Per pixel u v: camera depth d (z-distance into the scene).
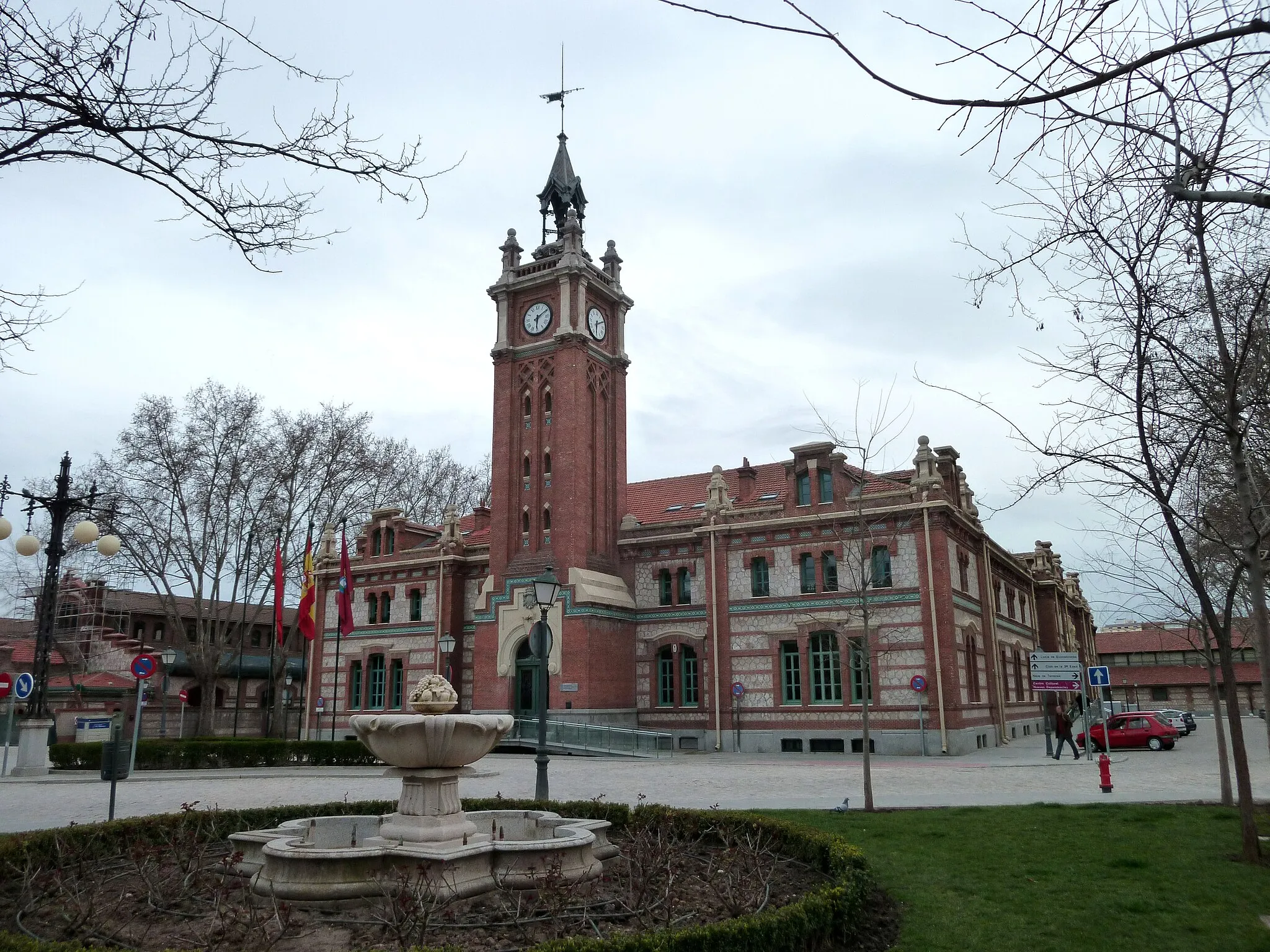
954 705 37.78
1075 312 16.38
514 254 50.19
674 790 24.94
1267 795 21.45
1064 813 18.17
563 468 45.72
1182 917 10.80
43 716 31.02
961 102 5.92
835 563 41.59
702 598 45.12
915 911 11.36
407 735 12.07
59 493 31.25
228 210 9.13
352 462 54.38
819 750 40.19
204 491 51.50
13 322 9.95
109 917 10.11
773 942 8.89
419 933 9.45
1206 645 20.02
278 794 25.75
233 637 64.06
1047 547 64.00
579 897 10.84
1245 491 10.77
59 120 8.53
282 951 9.30
